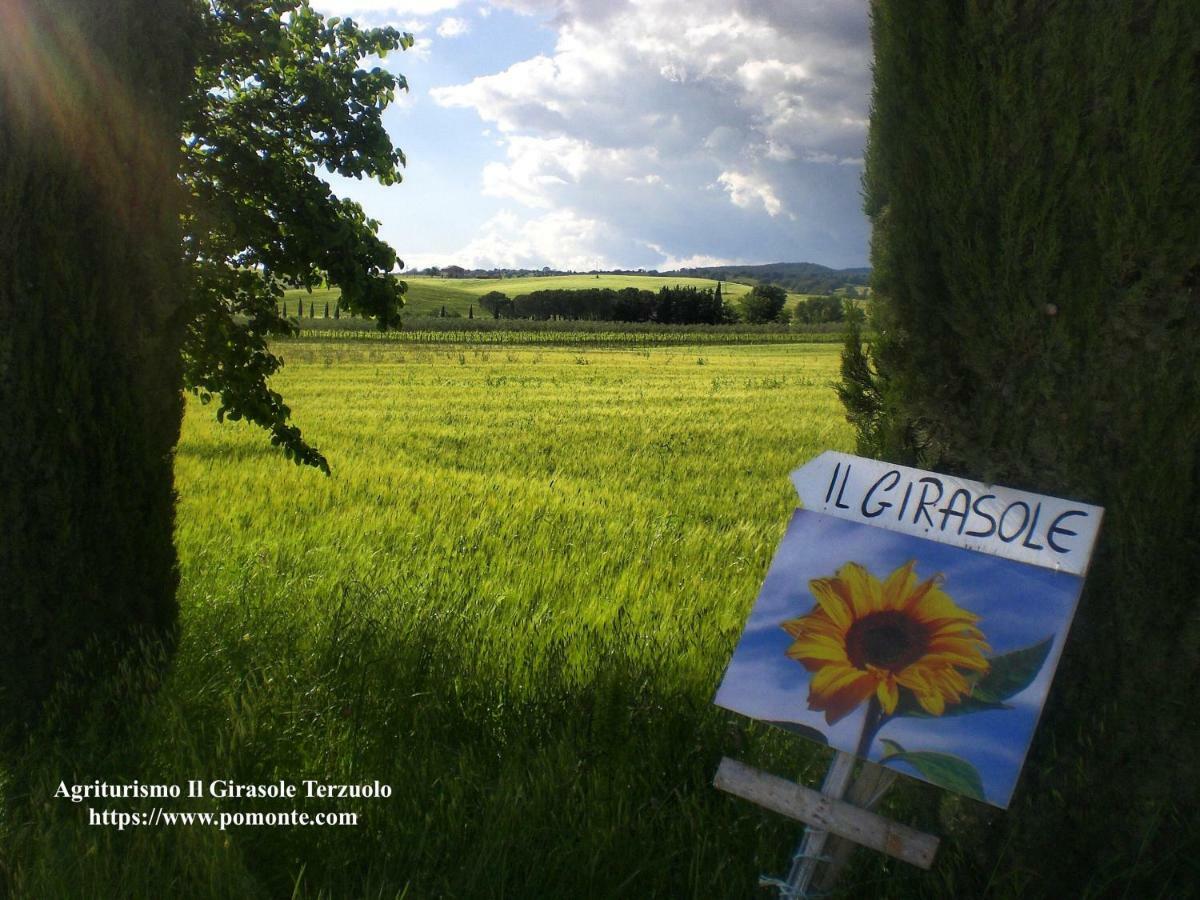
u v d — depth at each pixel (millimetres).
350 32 6398
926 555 3152
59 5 4242
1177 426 3037
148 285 4645
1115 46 3025
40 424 4320
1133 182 3027
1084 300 3129
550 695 4699
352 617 5652
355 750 4219
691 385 40031
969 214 3316
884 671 3025
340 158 6461
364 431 21141
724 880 3469
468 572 7617
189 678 4816
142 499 4676
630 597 6852
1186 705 3061
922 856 2836
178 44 4742
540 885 3432
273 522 9711
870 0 3721
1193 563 3055
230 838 3535
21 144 4215
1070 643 3223
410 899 3371
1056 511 3016
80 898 3352
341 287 6348
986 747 2777
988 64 3236
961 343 3410
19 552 4324
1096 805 3152
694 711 4469
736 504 12188
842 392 3949
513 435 20938
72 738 4289
